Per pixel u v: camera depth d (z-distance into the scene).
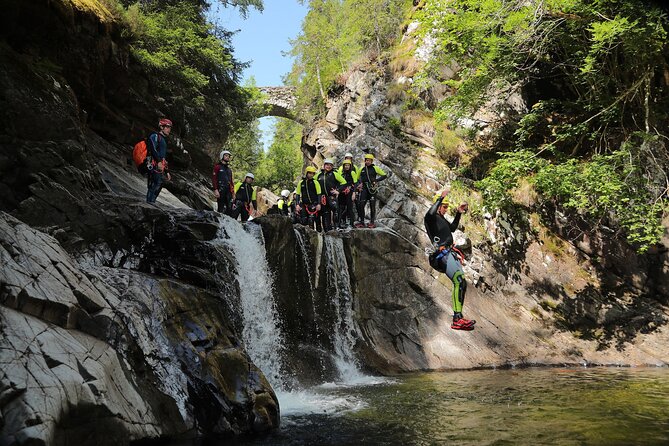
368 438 5.61
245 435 5.80
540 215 16.97
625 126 16.72
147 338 5.85
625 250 16.06
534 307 15.45
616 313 15.05
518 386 9.34
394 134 20.75
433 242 7.03
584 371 11.93
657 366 13.17
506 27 15.54
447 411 7.04
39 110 8.95
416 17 17.95
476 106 18.33
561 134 17.25
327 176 14.06
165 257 8.47
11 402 3.88
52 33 11.77
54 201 8.07
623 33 13.79
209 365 6.18
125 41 14.66
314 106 29.44
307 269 11.47
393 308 13.40
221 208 12.69
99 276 6.34
